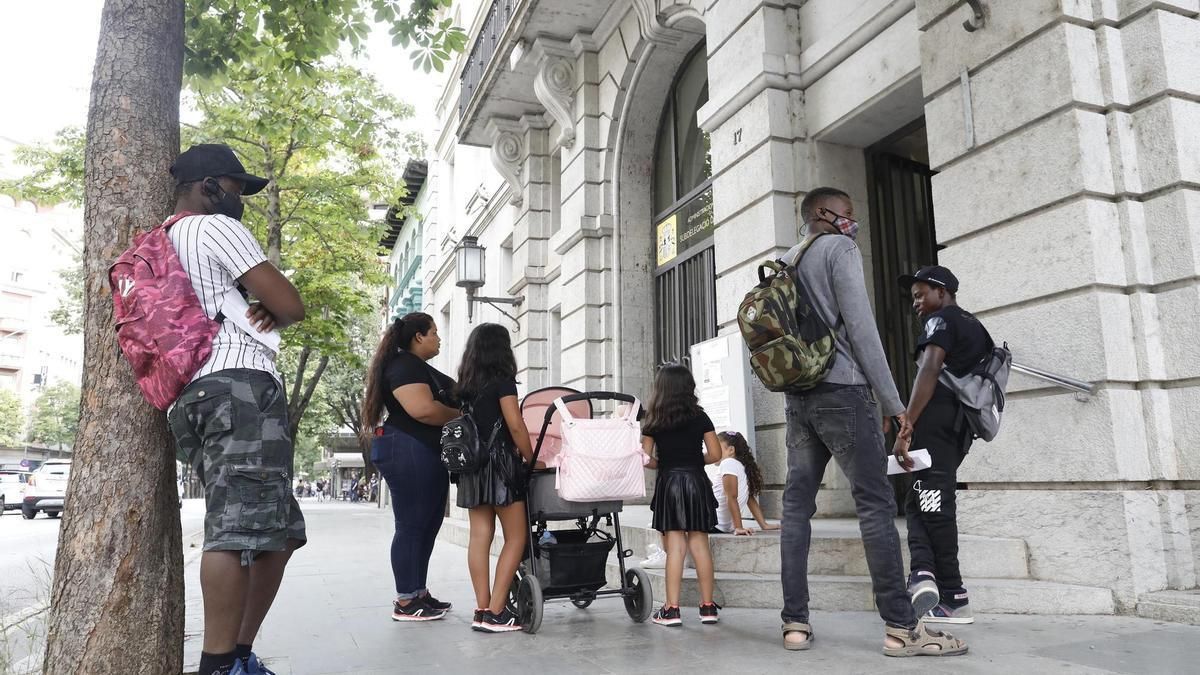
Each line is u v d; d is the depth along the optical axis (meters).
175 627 2.85
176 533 2.91
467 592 5.90
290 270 17.66
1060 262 4.47
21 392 85.62
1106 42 4.52
